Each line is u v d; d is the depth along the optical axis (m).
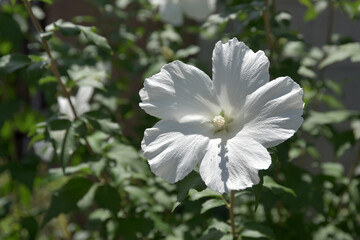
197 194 0.48
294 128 0.40
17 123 0.83
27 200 0.79
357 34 0.86
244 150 0.40
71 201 0.55
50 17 1.05
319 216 0.71
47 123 0.53
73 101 0.64
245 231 0.49
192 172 0.43
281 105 0.40
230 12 0.57
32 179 0.72
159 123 0.42
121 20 0.82
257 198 0.41
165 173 0.41
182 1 0.76
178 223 0.67
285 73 0.56
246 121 0.41
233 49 0.42
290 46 0.68
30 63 0.53
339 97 0.90
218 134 0.42
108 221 0.62
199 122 0.43
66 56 0.76
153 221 0.60
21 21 0.75
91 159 0.55
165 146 0.41
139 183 0.69
